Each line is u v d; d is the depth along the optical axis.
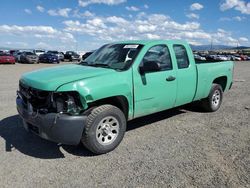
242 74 20.16
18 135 5.22
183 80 5.78
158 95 5.25
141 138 5.18
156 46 5.31
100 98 4.27
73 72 4.57
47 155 4.38
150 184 3.52
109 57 5.30
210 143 4.98
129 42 5.51
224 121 6.41
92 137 4.23
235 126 6.04
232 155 4.45
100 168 3.95
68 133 4.01
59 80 4.15
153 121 6.29
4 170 3.86
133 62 4.85
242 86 12.67
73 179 3.63
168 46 5.57
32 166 3.99
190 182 3.58
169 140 5.09
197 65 6.23
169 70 5.48
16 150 4.54
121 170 3.89
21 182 3.54
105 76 4.41
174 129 5.75
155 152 4.53
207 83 6.63
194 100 6.43
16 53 38.28
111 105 4.50
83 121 4.11
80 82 4.11
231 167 4.02
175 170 3.90
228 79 7.56
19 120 6.16
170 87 5.48
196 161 4.20
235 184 3.54
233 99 9.20
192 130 5.71
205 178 3.69
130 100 4.77
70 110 4.04
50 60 35.91
